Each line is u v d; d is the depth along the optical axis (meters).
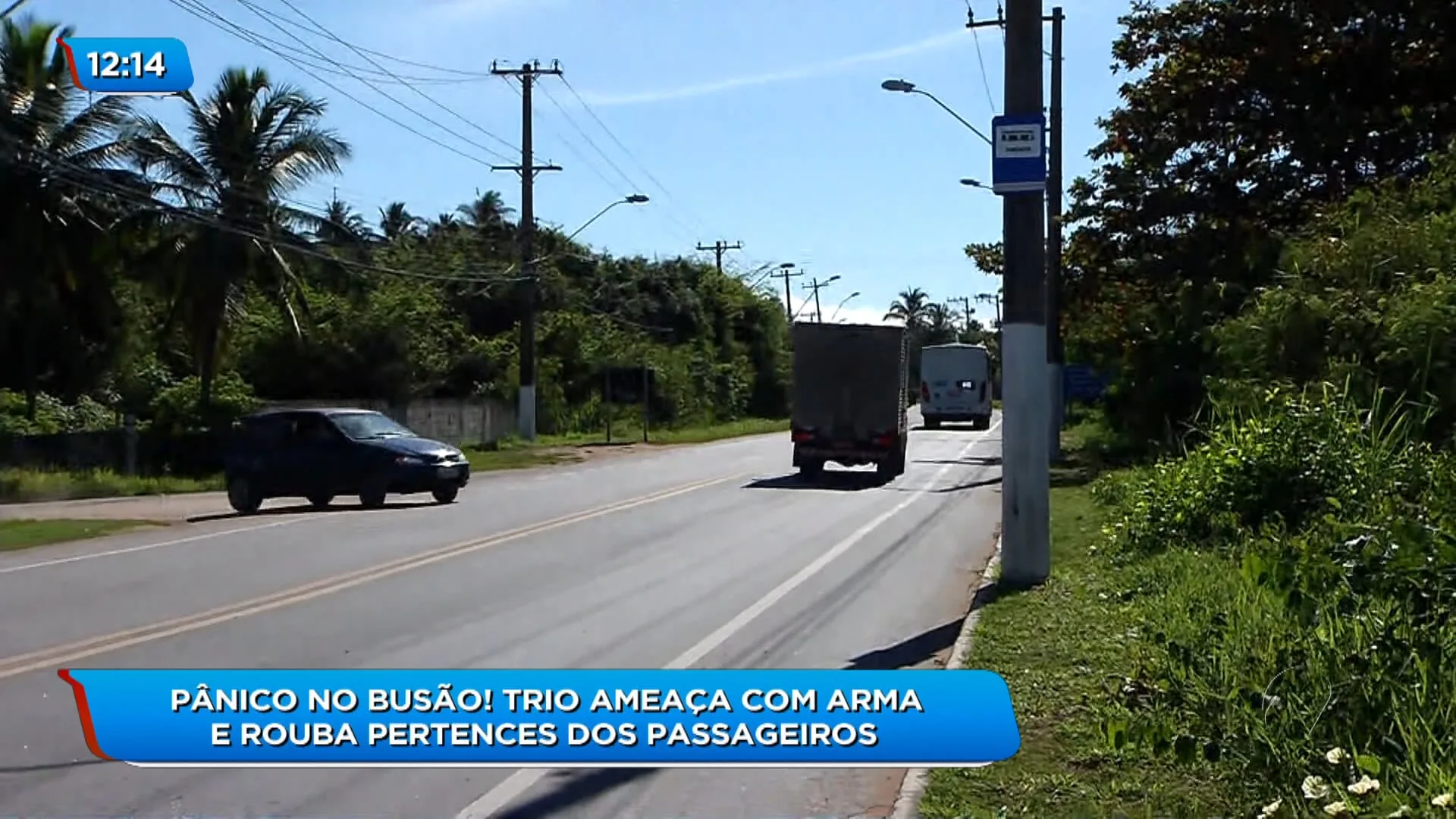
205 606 12.55
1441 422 15.11
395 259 58.50
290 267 41.66
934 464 36.31
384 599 12.89
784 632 11.23
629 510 22.50
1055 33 34.50
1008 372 13.33
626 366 65.25
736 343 87.56
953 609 12.45
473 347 56.59
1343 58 27.38
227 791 6.94
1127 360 29.69
